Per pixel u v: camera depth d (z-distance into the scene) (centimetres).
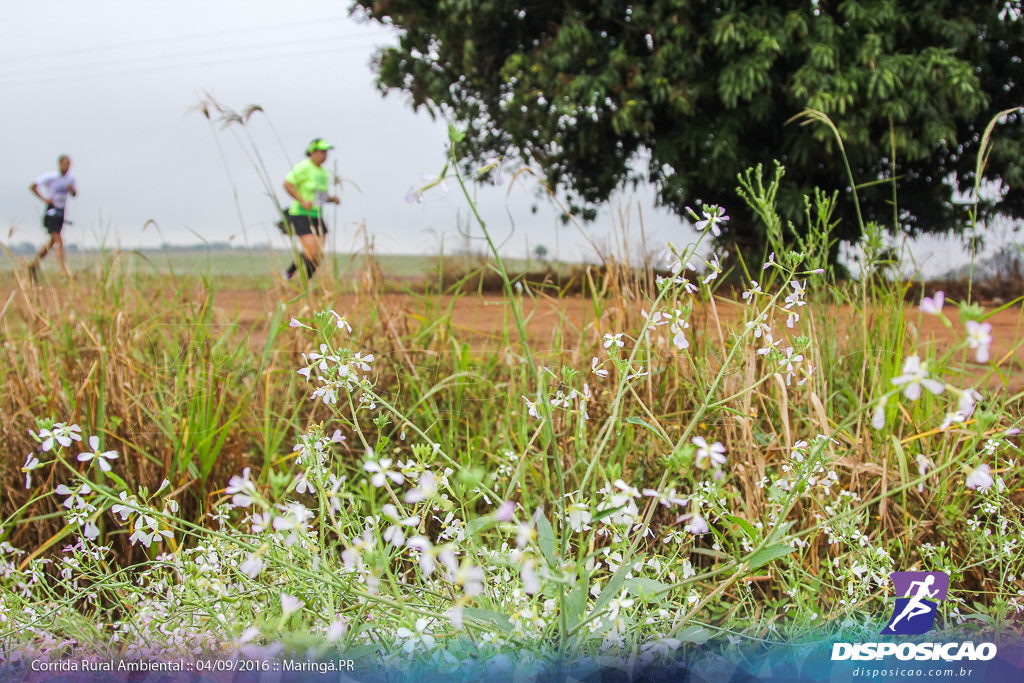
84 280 295
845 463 184
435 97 1161
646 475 200
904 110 826
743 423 188
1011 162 926
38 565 158
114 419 226
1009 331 308
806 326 217
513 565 112
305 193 467
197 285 311
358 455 229
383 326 282
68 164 600
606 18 1004
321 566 111
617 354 143
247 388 268
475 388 257
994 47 1006
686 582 113
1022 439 181
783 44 869
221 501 176
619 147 1106
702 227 138
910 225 1018
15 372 245
